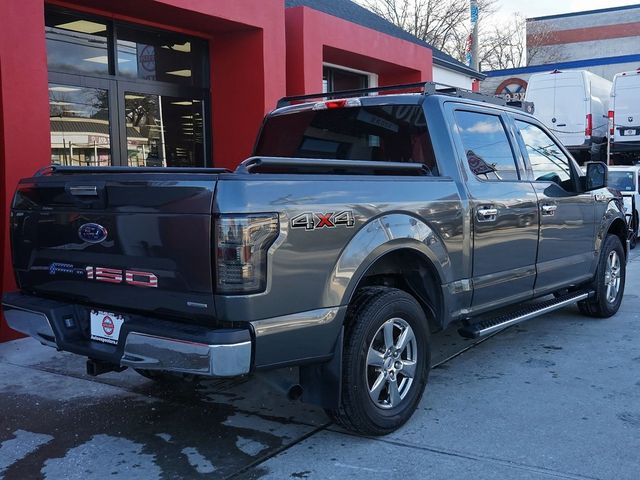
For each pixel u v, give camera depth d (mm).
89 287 3727
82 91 7766
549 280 5613
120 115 8203
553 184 5668
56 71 7426
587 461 3607
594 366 5312
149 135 8648
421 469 3547
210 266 3129
